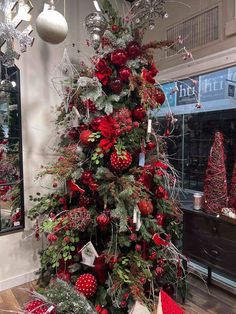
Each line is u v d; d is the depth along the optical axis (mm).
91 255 1644
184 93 2549
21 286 2402
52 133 2568
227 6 2113
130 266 1621
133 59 1674
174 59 2537
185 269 2131
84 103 1715
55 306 1301
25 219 2461
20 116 2375
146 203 1624
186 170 2639
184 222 2207
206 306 2096
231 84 2219
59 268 1778
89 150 1737
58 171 1678
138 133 1690
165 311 1273
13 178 2379
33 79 2445
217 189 2016
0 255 2346
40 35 1598
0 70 2260
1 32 1706
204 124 2465
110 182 1619
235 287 2258
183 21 2451
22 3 1725
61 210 1946
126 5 2705
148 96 1597
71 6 2604
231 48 2100
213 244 2002
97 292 1670
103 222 1556
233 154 2250
